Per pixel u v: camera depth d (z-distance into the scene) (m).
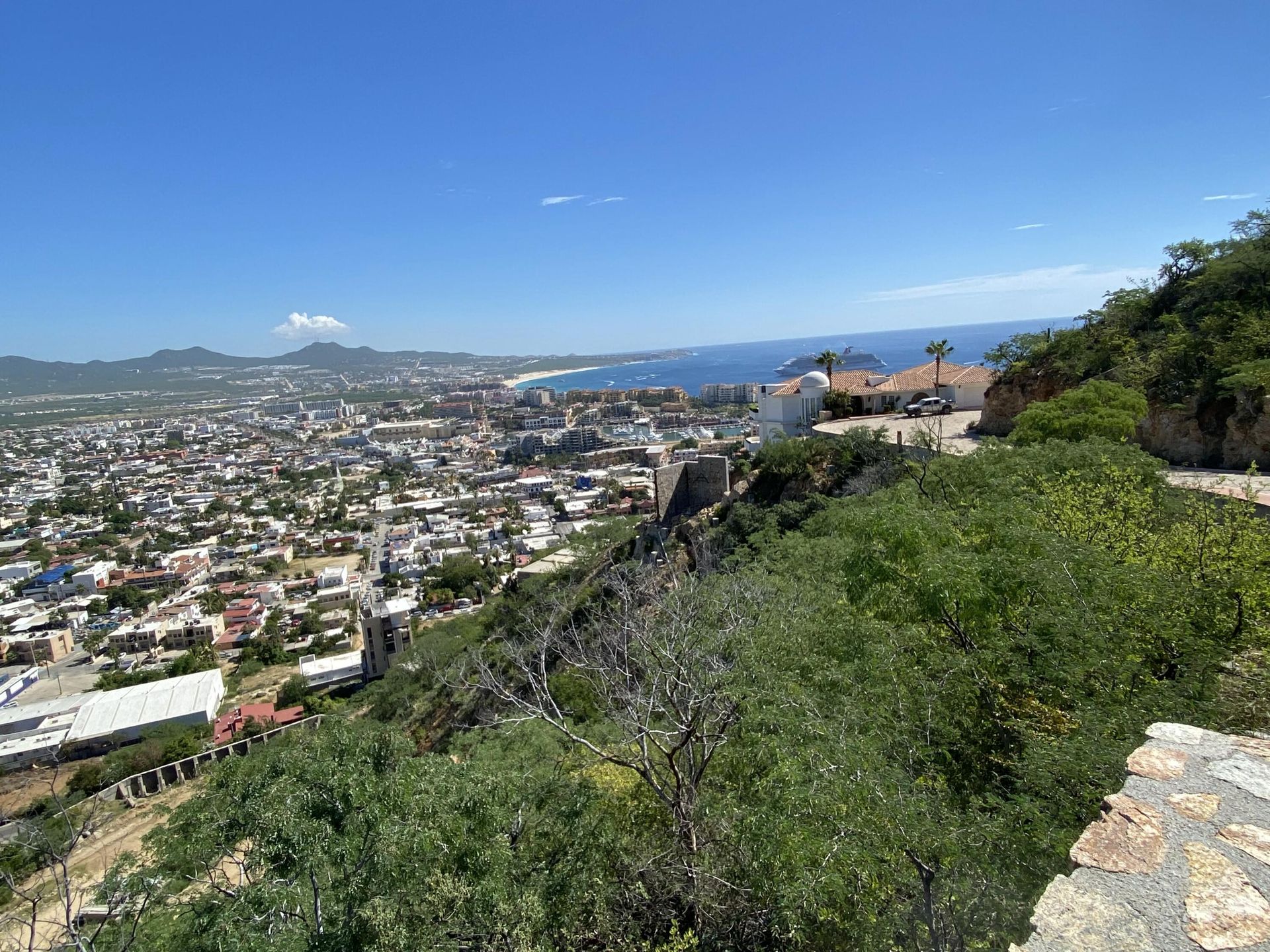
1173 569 10.36
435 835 9.31
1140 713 7.05
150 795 34.38
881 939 6.18
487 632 39.34
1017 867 6.05
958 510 14.04
